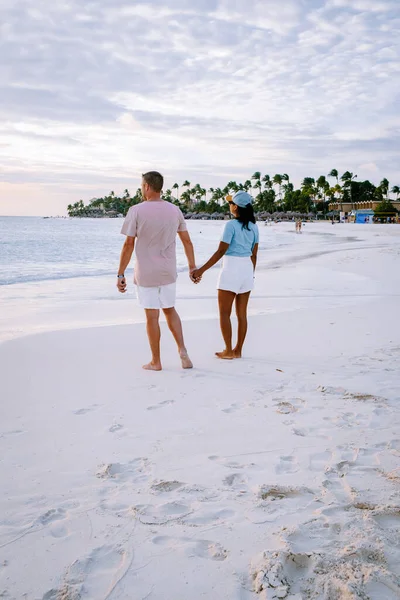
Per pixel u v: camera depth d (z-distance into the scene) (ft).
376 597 5.64
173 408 12.69
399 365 16.40
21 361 17.25
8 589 6.10
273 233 193.47
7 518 7.71
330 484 8.55
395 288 40.22
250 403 13.00
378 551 6.45
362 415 11.98
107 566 6.50
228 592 5.94
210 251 92.27
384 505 7.72
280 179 558.56
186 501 8.09
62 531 7.32
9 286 42.42
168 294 16.31
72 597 5.92
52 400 13.34
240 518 7.52
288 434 10.92
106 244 117.60
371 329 22.97
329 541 6.78
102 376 15.58
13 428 11.42
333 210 501.15
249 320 25.52
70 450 10.23
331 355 18.17
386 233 190.29
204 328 23.54
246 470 9.21
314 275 50.39
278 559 6.30
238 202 17.51
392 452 9.87
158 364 16.34
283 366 16.72
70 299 35.27
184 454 9.97
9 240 134.00
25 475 9.17
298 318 25.99
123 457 9.89
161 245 15.96
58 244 116.26
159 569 6.39
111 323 26.27
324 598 5.74
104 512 7.82
